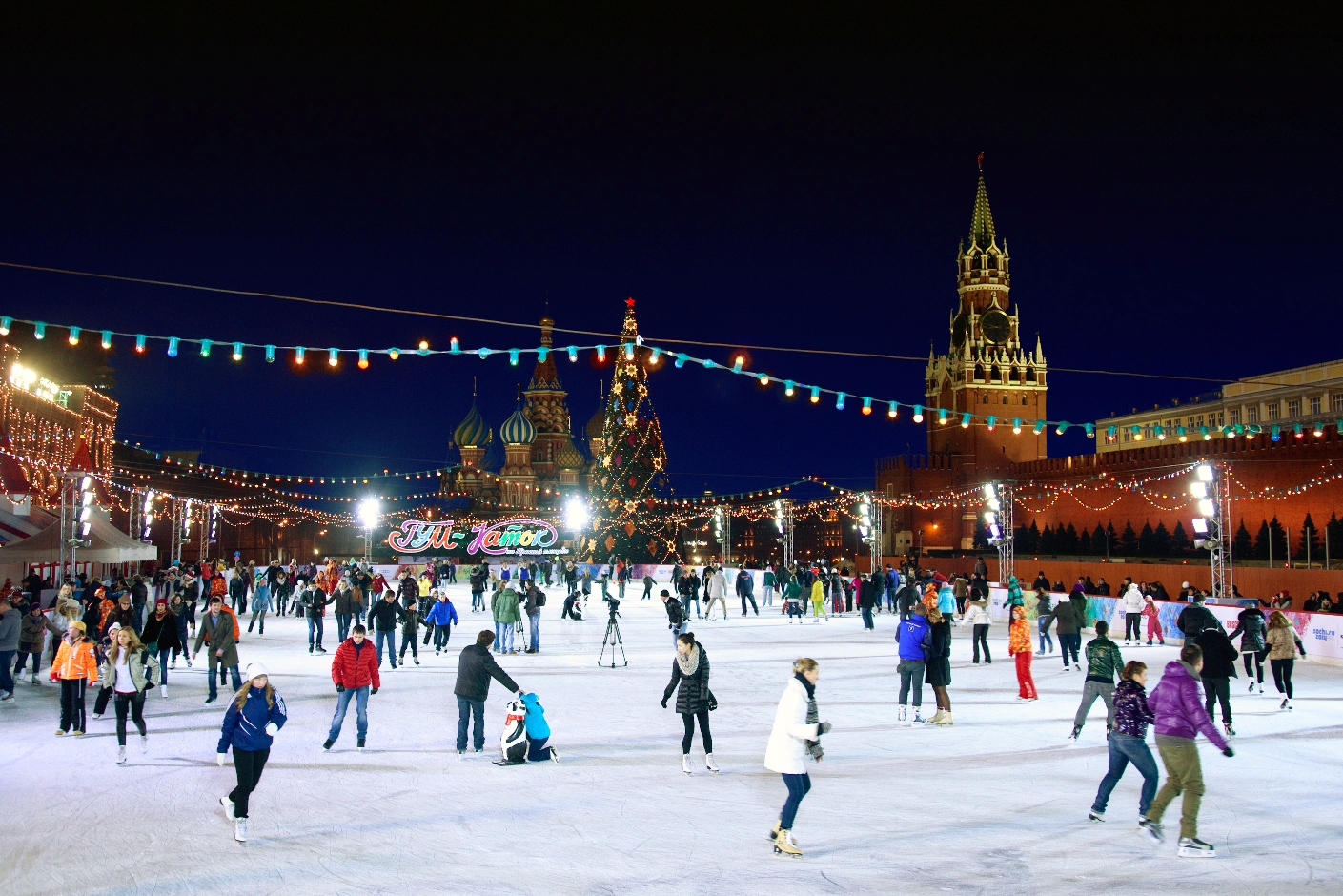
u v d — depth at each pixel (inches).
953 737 530.3
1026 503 3068.4
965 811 385.1
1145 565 1708.9
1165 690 343.0
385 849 343.0
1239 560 2110.0
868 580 1237.7
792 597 1395.2
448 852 339.6
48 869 324.8
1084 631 1234.0
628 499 3014.3
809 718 339.9
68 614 593.3
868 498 2773.1
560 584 2364.7
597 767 463.5
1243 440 2166.6
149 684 506.6
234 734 355.3
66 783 440.5
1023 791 415.5
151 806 401.1
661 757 486.0
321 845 347.9
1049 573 2036.2
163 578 1398.9
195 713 618.8
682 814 383.6
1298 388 2997.0
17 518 1344.7
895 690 698.8
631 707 633.0
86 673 548.4
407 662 876.6
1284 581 1403.8
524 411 4653.1
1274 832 358.0
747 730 555.5
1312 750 496.4
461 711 492.1
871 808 389.7
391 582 2281.0
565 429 4963.1
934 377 4190.5
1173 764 336.2
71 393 1745.8
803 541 5472.4
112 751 505.0
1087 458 2773.1
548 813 385.7
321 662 885.8
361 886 306.7
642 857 332.8
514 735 467.5
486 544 2389.3
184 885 309.9
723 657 916.6
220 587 1070.4
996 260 4141.2
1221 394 3368.6
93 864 330.3
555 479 4872.0
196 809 396.5
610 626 855.7
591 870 320.2
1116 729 361.7
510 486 4557.1
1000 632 1202.6
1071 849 338.0
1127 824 368.5
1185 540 2305.6
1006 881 308.0
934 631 570.9
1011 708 623.2
